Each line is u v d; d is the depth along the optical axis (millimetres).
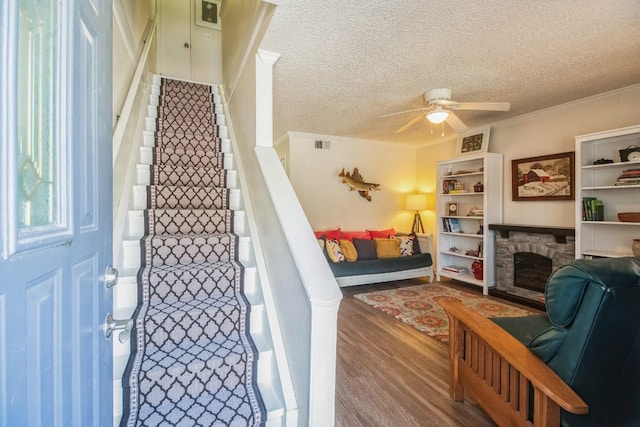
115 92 1991
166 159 2576
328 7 1769
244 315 1643
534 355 1260
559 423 1155
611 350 1081
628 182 2836
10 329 443
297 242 1426
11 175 443
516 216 4082
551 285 1179
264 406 1330
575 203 3229
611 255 2926
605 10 1813
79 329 691
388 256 4820
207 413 1278
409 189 5984
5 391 431
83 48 733
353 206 5512
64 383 613
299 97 3363
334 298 1197
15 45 451
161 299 1673
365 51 2293
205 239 1966
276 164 1985
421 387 2010
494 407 1508
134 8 2568
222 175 2572
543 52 2344
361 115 4047
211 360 1386
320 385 1198
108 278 918
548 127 3725
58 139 598
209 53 4777
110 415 947
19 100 466
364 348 2582
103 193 890
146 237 1918
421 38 2125
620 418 1168
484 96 3291
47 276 550
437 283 4844
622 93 3076
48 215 558
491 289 4098
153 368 1308
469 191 4793
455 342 1857
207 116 3256
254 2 2234
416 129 4801
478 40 2154
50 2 569
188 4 4684
